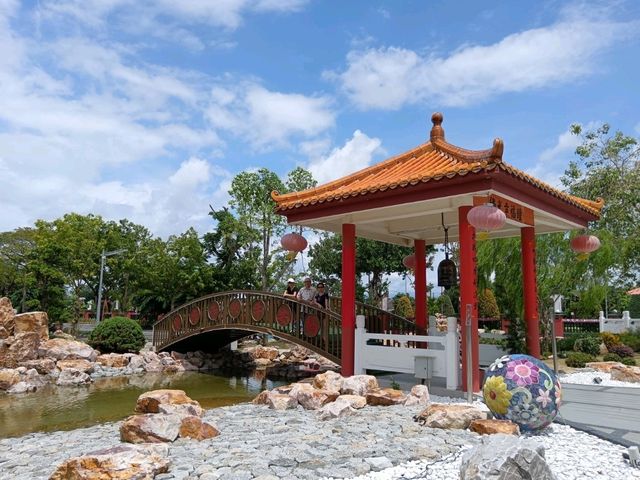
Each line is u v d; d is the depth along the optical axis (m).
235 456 4.86
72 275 27.28
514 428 5.36
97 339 17.55
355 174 10.41
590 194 21.00
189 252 27.62
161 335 18.62
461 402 7.61
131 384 13.84
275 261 27.06
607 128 21.91
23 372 13.39
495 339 12.30
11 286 28.44
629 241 19.75
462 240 8.37
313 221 10.47
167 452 5.00
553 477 3.63
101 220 33.12
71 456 5.61
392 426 6.04
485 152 8.16
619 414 6.70
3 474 4.95
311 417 6.92
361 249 31.78
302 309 12.64
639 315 29.81
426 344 10.88
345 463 4.53
